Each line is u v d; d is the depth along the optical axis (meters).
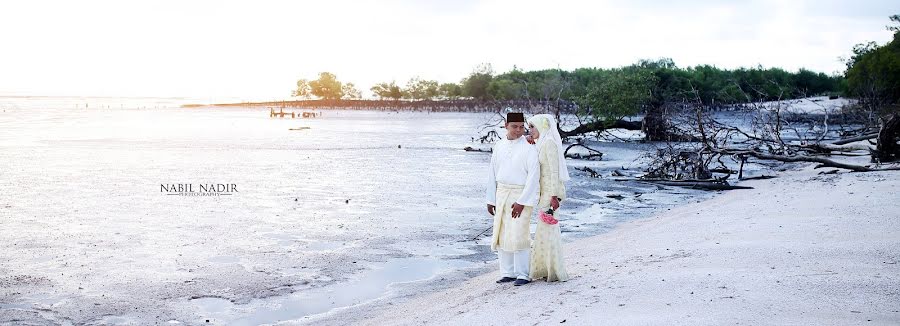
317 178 23.48
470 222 15.17
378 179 23.30
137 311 8.72
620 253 10.05
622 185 21.97
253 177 23.66
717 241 10.27
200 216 15.70
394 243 12.91
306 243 12.84
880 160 23.64
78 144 39.12
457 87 167.75
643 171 26.52
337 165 28.19
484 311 7.04
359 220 15.34
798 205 13.91
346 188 20.88
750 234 10.70
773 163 28.58
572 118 62.31
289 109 152.25
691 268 8.17
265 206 17.25
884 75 62.28
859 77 65.25
